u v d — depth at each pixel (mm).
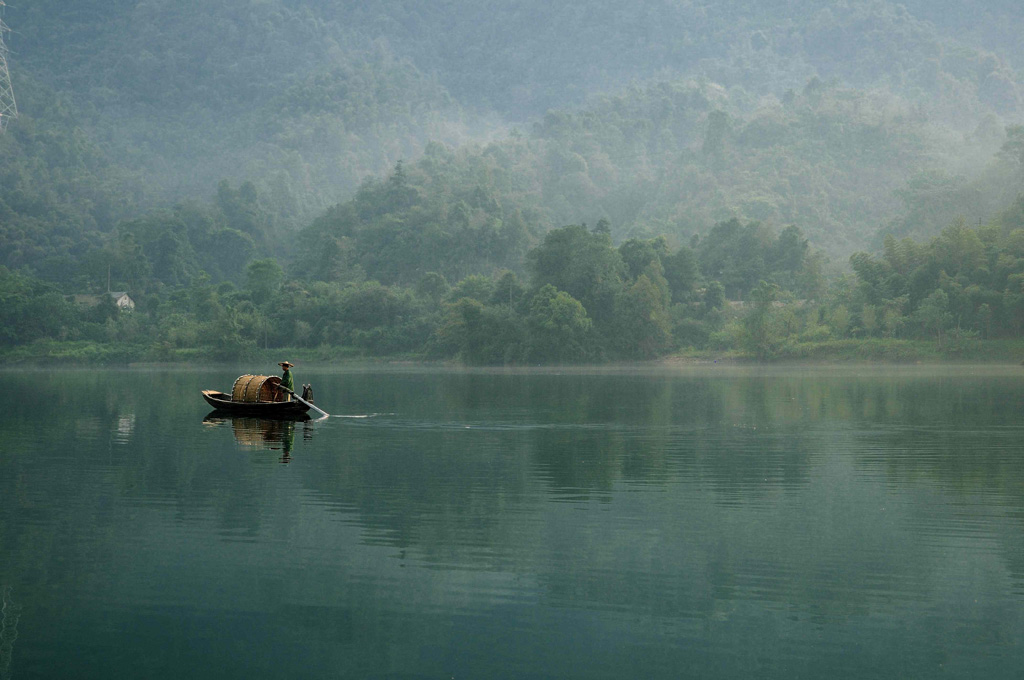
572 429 31750
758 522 16078
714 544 14523
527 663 9805
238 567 13266
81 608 11484
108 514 16688
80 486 19562
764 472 21594
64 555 13875
